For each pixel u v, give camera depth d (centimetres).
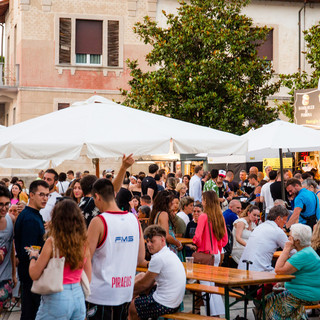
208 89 2230
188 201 1098
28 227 682
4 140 792
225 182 1681
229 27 2278
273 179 1308
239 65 2205
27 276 684
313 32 2461
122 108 917
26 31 2611
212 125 2208
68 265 540
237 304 1017
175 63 2177
